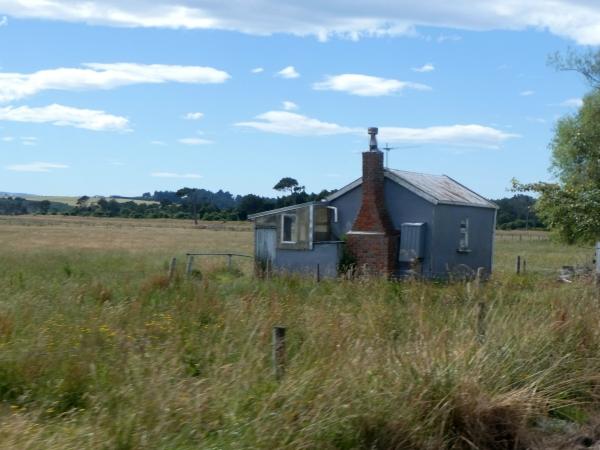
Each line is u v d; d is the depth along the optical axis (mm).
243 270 30156
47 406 7906
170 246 59375
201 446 6852
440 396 8086
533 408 8625
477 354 8969
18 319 10945
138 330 10695
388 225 27422
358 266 27266
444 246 27781
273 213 28578
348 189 28422
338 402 7484
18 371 8648
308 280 20359
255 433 6938
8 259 34281
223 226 114312
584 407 9391
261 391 7773
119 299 14875
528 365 9359
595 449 8266
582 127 38812
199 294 14359
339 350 9070
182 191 149000
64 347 9320
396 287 15562
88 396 8008
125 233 88500
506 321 10406
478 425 8062
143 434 6816
